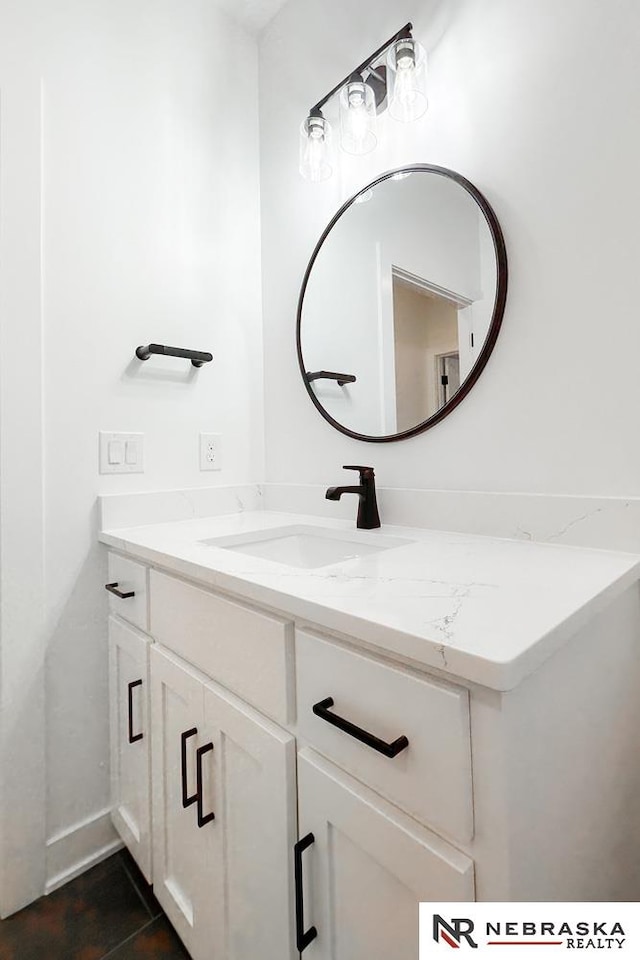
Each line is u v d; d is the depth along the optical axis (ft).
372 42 4.15
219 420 4.94
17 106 3.63
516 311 3.21
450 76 3.57
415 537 3.42
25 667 3.68
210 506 4.76
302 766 2.13
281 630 2.24
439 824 1.62
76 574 3.95
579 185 2.91
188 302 4.71
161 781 3.29
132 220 4.32
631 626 2.51
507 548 3.00
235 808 2.56
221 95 5.04
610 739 2.27
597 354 2.86
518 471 3.23
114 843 4.12
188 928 2.99
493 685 1.43
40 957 3.24
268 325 5.27
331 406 4.50
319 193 4.67
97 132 4.10
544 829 1.70
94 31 4.11
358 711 1.88
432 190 3.67
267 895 2.34
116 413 4.19
